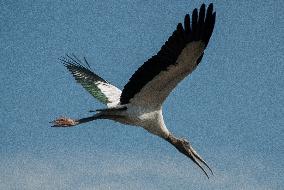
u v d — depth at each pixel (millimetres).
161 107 15438
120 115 15422
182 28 13555
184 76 14359
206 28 13594
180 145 16609
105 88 17469
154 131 15961
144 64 14234
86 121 15688
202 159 16734
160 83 14680
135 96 15164
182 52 13812
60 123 15648
